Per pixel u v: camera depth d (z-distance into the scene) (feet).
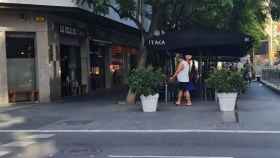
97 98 85.66
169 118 52.39
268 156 31.63
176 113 56.59
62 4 76.38
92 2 71.00
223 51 90.22
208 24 93.45
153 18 72.64
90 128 47.26
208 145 36.14
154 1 70.85
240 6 91.45
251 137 39.58
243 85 58.08
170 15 81.41
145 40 71.10
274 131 42.55
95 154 33.63
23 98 79.82
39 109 66.49
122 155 32.96
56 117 56.85
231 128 44.60
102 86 111.86
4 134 45.34
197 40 68.69
